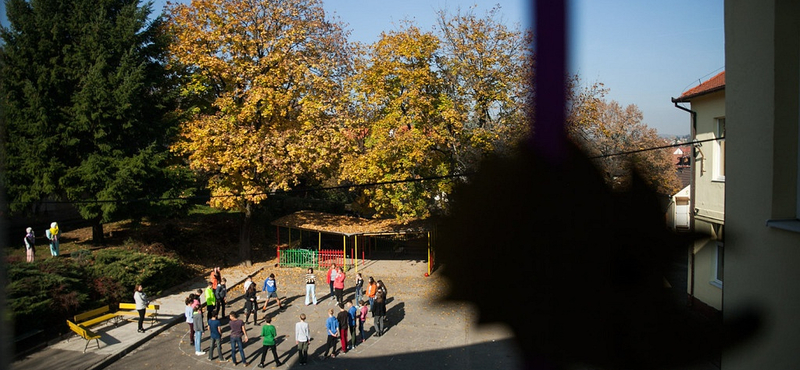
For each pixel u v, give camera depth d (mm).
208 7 24359
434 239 3156
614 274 2885
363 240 28516
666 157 17391
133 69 21469
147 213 22453
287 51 25375
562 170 3090
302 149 24109
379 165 24031
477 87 22141
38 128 19875
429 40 23812
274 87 25047
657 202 2967
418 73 23406
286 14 25594
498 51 22109
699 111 15414
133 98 21312
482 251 3016
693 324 2869
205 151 23422
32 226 25125
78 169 20625
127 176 20891
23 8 19984
